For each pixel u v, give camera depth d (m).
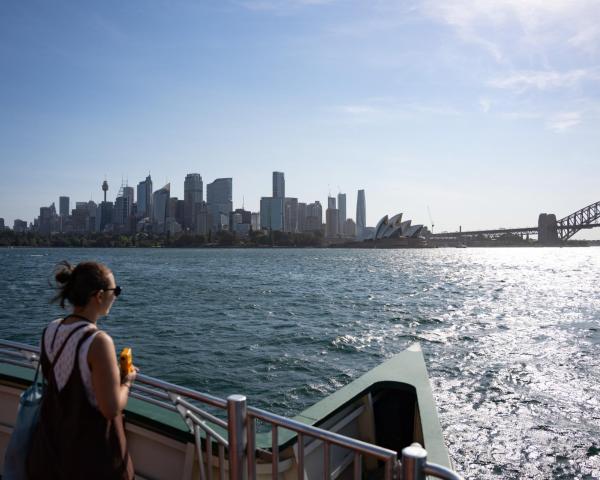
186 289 40.28
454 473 1.94
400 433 4.46
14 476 2.45
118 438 2.36
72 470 2.23
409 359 5.23
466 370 13.77
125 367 2.50
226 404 2.64
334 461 4.00
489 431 9.34
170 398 2.96
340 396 4.15
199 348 17.09
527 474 7.78
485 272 67.62
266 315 25.45
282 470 3.33
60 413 2.26
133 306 28.92
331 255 164.88
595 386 12.18
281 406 11.26
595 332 20.08
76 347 2.24
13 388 3.80
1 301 32.16
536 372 13.51
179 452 3.29
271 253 192.38
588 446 8.69
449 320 23.75
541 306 29.48
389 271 69.19
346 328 21.45
